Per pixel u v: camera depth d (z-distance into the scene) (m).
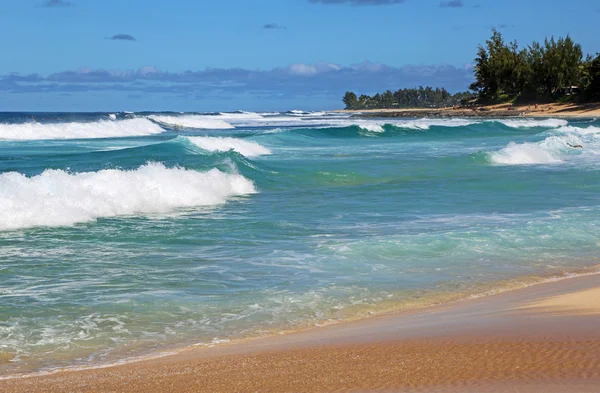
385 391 4.91
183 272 10.86
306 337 7.38
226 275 10.66
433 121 89.12
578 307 8.00
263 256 12.02
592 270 11.01
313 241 13.32
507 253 12.19
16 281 10.23
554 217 15.87
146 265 11.35
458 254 12.09
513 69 147.12
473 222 15.34
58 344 7.44
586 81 131.00
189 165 24.14
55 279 10.38
